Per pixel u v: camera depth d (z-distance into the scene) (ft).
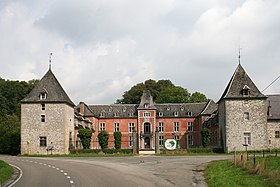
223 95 218.38
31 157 178.29
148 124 299.17
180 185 61.67
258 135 206.18
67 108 221.25
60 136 212.84
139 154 194.29
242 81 213.05
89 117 293.43
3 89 362.74
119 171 90.48
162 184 63.00
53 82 222.07
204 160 136.15
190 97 386.52
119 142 246.27
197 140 298.15
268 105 221.87
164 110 306.35
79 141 242.58
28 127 214.48
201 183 64.95
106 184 63.05
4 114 324.80
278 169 77.77
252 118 207.51
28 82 397.39
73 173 84.79
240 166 88.79
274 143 215.92
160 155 185.06
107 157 170.50
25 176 79.30
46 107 215.31
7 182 67.67
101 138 224.53
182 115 302.86
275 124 217.15
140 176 77.71
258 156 129.59
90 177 75.36
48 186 60.85
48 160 144.15
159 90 396.78
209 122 262.88
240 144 206.18
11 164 118.52
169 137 300.61
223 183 60.44
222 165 101.35
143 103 299.99
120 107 310.86
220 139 222.48
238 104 208.85
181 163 121.70
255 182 59.72
